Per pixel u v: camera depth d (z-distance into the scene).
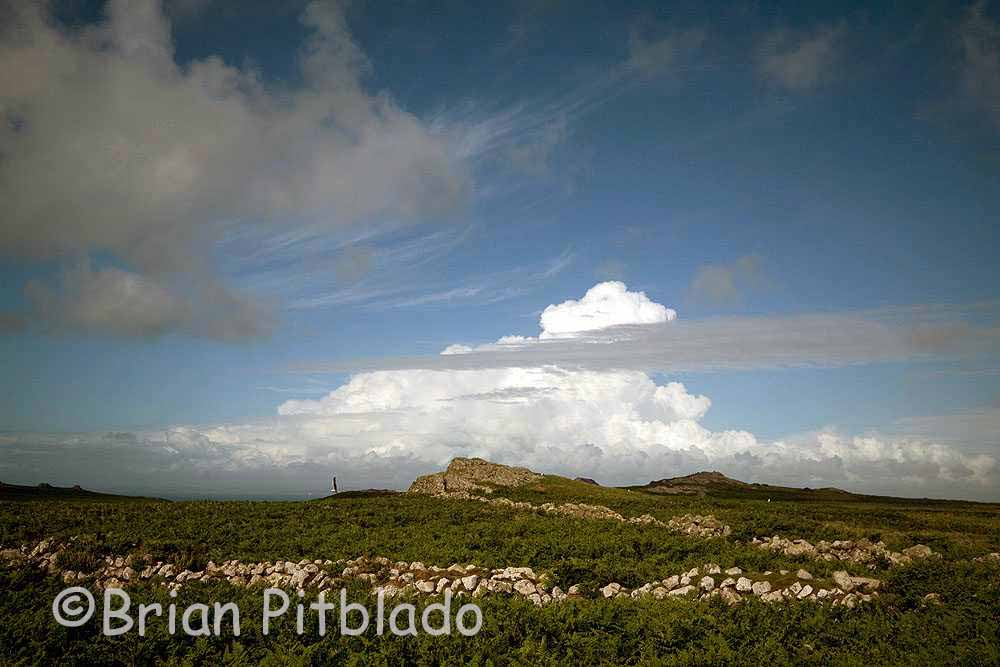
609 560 23.77
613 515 42.09
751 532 32.38
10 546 26.00
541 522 34.59
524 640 14.57
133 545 26.36
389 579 21.62
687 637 14.81
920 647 13.91
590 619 15.84
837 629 15.20
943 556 26.28
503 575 20.95
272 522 33.47
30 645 14.84
